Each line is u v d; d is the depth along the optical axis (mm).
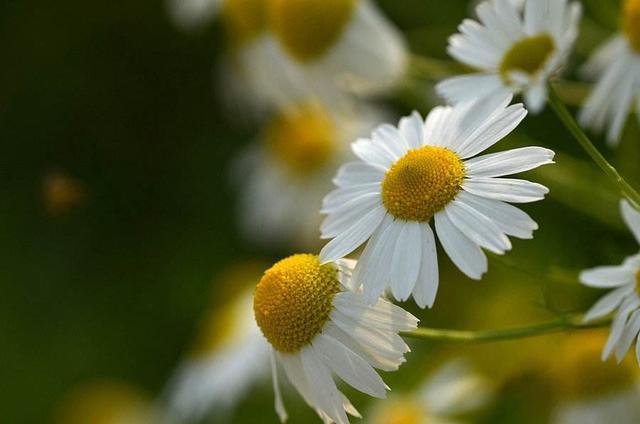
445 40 588
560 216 522
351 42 511
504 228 392
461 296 570
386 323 396
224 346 575
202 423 623
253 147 692
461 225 394
